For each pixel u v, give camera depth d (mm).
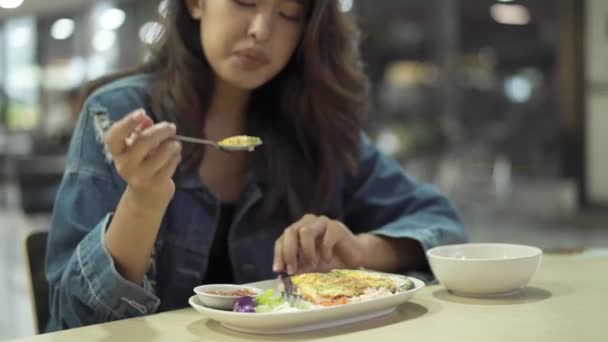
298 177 1424
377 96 6680
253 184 1349
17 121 9055
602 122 5715
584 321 840
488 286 977
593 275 1140
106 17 8148
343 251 1183
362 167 1531
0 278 4297
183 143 1278
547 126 6449
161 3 1414
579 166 5883
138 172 887
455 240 1362
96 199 1146
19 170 3910
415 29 6840
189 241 1253
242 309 865
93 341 826
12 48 9438
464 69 6777
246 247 1327
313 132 1436
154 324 903
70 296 1024
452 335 796
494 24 6652
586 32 5676
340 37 1400
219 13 1236
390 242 1278
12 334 3133
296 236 1126
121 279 967
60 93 8898
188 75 1316
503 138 6625
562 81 5887
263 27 1224
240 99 1410
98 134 1203
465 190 6574
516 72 6586
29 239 1310
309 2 1326
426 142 6438
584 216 5691
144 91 1315
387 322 869
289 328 828
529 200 6488
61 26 8867
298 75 1411
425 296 1022
